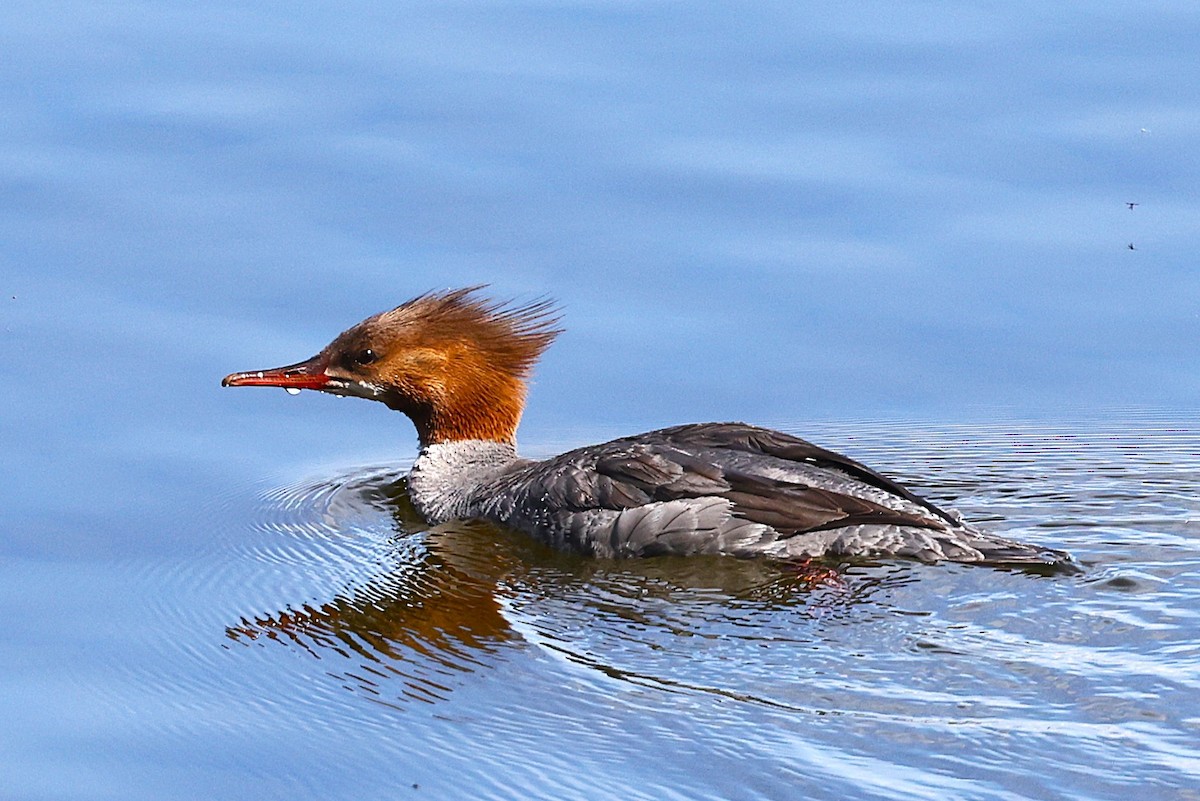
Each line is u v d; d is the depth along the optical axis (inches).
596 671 430.3
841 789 353.7
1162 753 361.1
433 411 616.1
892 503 526.3
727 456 543.5
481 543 553.9
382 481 648.4
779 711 395.9
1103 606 454.6
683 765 373.7
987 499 575.8
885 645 434.3
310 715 426.0
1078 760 359.3
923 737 375.6
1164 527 537.0
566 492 548.1
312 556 557.0
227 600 515.8
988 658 419.8
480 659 447.8
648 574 511.8
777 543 517.3
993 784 351.3
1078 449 636.7
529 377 625.6
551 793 370.9
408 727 411.2
